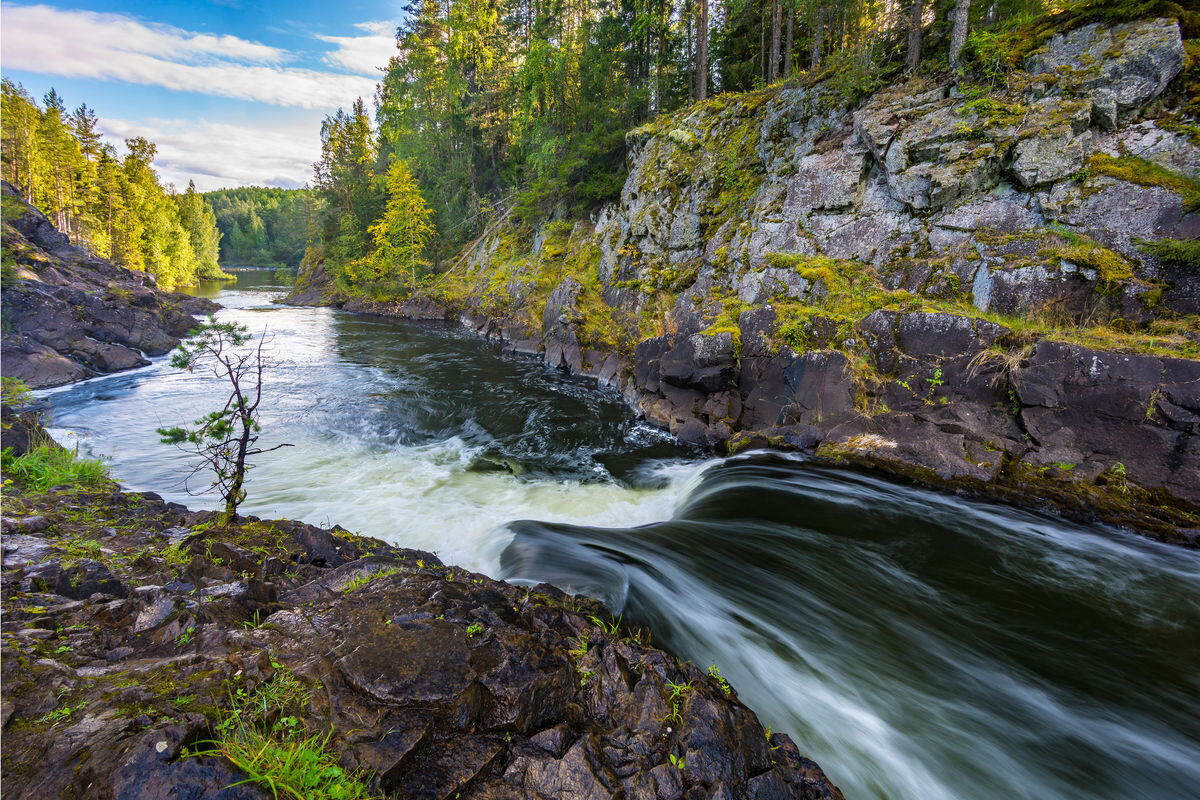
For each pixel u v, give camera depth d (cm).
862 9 2094
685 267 1981
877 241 1364
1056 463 849
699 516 863
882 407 1040
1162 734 446
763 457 1114
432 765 262
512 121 4166
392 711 277
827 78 1733
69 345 1866
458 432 1350
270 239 12106
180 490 907
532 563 636
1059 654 544
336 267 4819
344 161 5309
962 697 475
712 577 651
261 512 833
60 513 573
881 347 1062
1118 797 388
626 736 309
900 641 554
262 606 393
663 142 2316
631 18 3156
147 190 6338
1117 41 1126
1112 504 787
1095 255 981
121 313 2155
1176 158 1005
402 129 5178
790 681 481
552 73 3306
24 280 1934
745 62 2667
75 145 4884
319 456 1116
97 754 211
